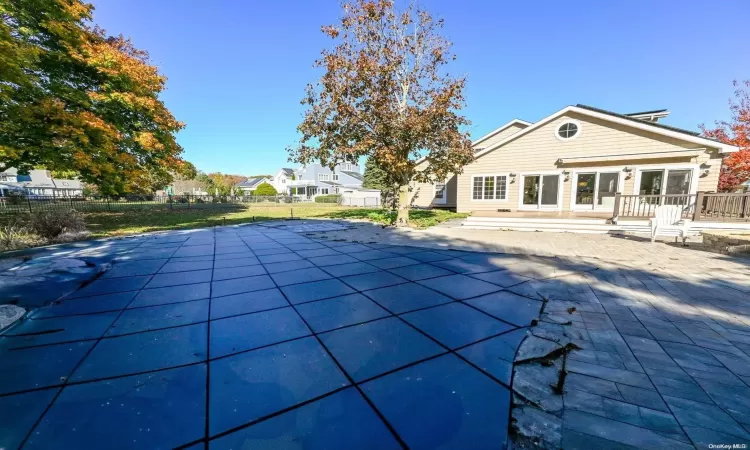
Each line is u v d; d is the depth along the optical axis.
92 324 3.06
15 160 10.41
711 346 2.60
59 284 4.36
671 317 3.21
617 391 2.00
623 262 5.63
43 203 21.31
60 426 1.69
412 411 1.83
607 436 1.61
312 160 12.45
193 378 2.15
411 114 10.09
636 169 11.68
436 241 8.09
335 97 10.51
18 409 1.82
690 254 6.23
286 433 1.65
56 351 2.53
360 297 3.86
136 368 2.28
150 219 15.06
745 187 15.52
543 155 13.55
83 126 10.34
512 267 5.36
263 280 4.60
